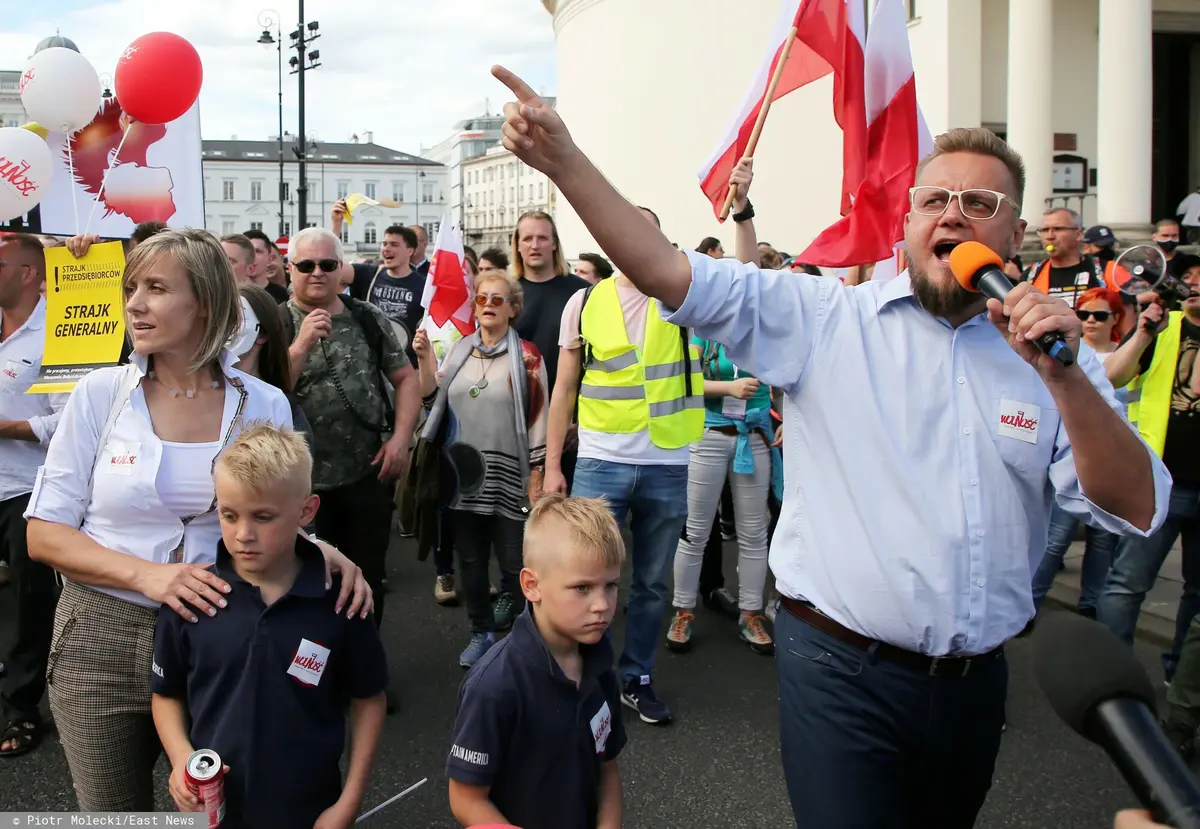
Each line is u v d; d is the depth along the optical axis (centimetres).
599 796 227
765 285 206
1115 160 1106
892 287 209
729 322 204
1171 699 339
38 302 396
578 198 186
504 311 467
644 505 412
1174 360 424
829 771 202
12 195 348
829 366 205
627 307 414
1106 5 1103
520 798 214
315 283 401
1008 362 199
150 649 221
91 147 391
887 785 202
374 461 412
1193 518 423
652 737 394
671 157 2039
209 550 228
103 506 222
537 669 214
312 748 215
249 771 208
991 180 195
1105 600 437
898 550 194
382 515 420
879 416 199
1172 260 577
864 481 199
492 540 477
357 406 404
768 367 209
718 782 356
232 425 233
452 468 461
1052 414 197
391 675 458
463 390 464
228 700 210
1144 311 426
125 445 223
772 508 587
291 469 209
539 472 469
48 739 382
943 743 200
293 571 221
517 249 600
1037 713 413
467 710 211
